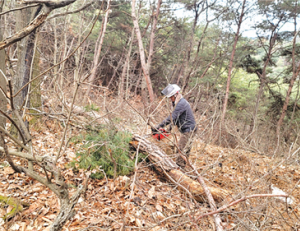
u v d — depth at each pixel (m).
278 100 15.15
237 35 13.84
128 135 3.61
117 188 3.18
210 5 13.19
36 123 4.39
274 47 15.22
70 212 1.46
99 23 15.52
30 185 3.02
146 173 3.70
